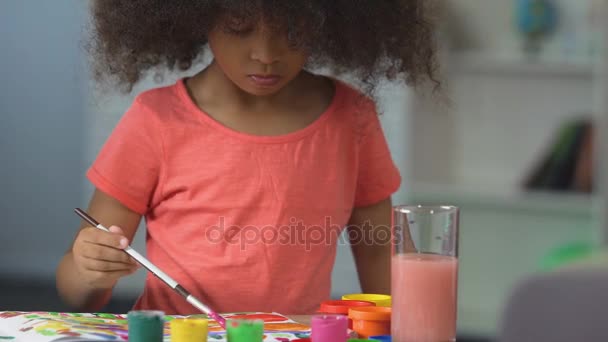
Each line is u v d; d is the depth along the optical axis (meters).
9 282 5.74
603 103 4.18
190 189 1.94
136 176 1.95
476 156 4.63
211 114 1.98
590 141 4.31
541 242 4.52
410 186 4.45
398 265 1.43
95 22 2.01
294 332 1.51
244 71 1.76
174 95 2.00
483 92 4.62
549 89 4.57
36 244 6.07
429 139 4.57
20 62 6.02
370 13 1.95
